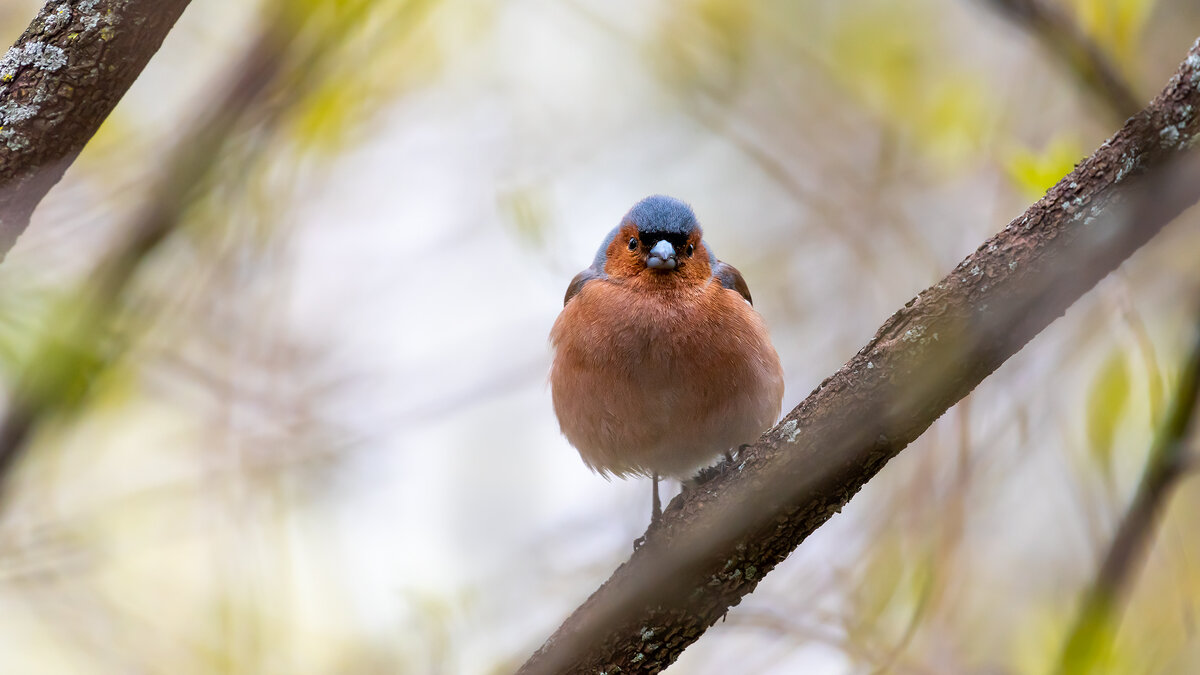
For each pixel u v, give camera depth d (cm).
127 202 977
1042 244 653
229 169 984
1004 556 1054
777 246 1333
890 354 684
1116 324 1005
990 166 1177
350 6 952
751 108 1311
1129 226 640
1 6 1150
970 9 1218
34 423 794
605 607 753
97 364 798
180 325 1132
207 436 1128
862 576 961
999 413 1041
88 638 1088
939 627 955
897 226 1247
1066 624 945
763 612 931
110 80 660
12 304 724
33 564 1043
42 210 967
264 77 954
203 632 1091
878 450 696
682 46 1277
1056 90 1186
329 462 1153
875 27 1277
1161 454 860
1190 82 629
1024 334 665
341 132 1084
